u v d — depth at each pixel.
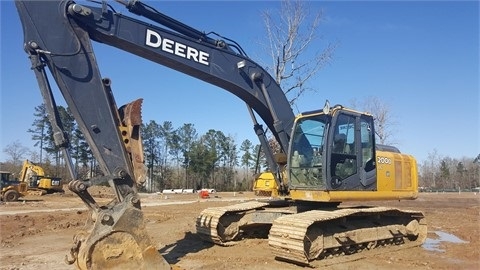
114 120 7.55
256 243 11.41
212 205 28.95
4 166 69.19
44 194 39.31
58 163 64.06
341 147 10.08
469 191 63.16
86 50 7.54
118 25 8.02
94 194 35.12
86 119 7.32
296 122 10.35
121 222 6.96
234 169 84.12
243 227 11.80
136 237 7.05
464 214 21.00
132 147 7.70
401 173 11.61
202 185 79.88
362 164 10.50
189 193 61.53
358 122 10.52
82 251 6.69
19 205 28.72
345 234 9.86
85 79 7.43
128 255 6.96
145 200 38.59
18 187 32.94
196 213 21.66
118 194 7.28
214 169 81.56
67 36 7.41
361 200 10.48
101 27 7.84
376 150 11.37
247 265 9.04
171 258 9.70
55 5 7.39
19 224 16.94
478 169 76.12
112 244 6.84
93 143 7.29
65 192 41.66
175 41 8.65
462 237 13.66
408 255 10.51
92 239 6.70
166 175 79.50
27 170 39.34
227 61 9.38
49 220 18.39
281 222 9.25
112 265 6.80
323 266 9.05
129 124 7.71
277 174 10.78
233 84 9.47
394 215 11.57
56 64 7.25
